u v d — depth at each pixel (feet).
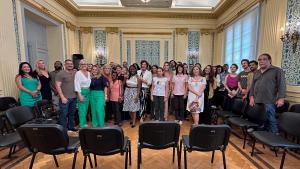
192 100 11.24
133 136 10.89
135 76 12.46
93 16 23.04
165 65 13.20
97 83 11.25
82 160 8.14
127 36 23.66
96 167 7.52
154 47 23.82
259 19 14.44
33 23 17.11
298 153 8.62
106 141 5.84
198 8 22.13
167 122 6.12
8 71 11.93
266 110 8.67
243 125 8.94
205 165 7.66
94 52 23.62
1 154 8.61
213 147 6.31
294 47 10.71
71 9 21.29
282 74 8.71
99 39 23.54
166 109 12.73
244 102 10.70
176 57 23.85
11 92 12.13
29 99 10.51
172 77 13.55
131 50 23.86
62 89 10.42
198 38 23.80
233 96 12.48
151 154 8.66
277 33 12.25
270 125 9.11
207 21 23.54
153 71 13.46
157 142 6.40
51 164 7.78
